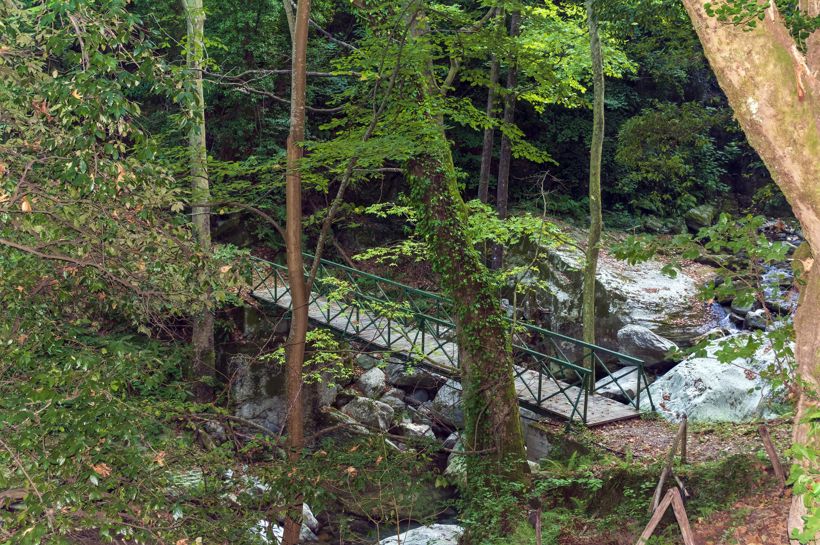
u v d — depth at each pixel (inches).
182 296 219.8
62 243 190.2
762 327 564.7
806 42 182.2
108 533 157.4
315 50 713.0
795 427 185.6
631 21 454.9
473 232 449.7
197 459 224.7
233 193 336.5
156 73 186.9
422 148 302.5
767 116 161.0
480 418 379.2
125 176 177.8
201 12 362.3
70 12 167.2
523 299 639.8
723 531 248.2
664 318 581.6
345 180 312.8
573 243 472.1
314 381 510.9
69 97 163.9
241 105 692.7
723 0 156.3
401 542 359.9
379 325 524.4
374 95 316.8
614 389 498.9
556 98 426.6
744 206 847.1
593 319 529.0
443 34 357.1
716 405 424.8
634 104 840.9
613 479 324.5
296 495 238.1
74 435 158.7
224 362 551.5
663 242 246.5
